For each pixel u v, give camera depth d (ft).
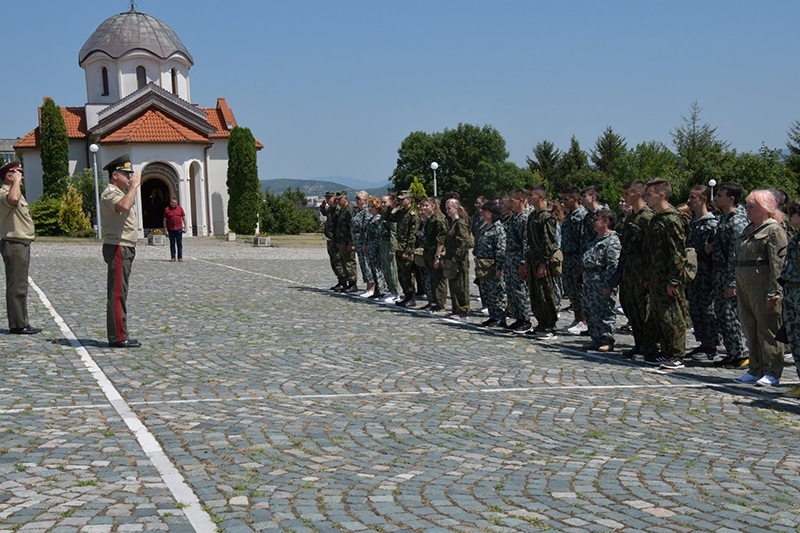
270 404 24.40
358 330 40.96
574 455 19.43
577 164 359.87
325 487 16.67
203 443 19.92
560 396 26.40
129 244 34.45
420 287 57.57
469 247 46.52
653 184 31.94
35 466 17.75
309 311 48.62
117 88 183.42
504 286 42.93
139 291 57.88
